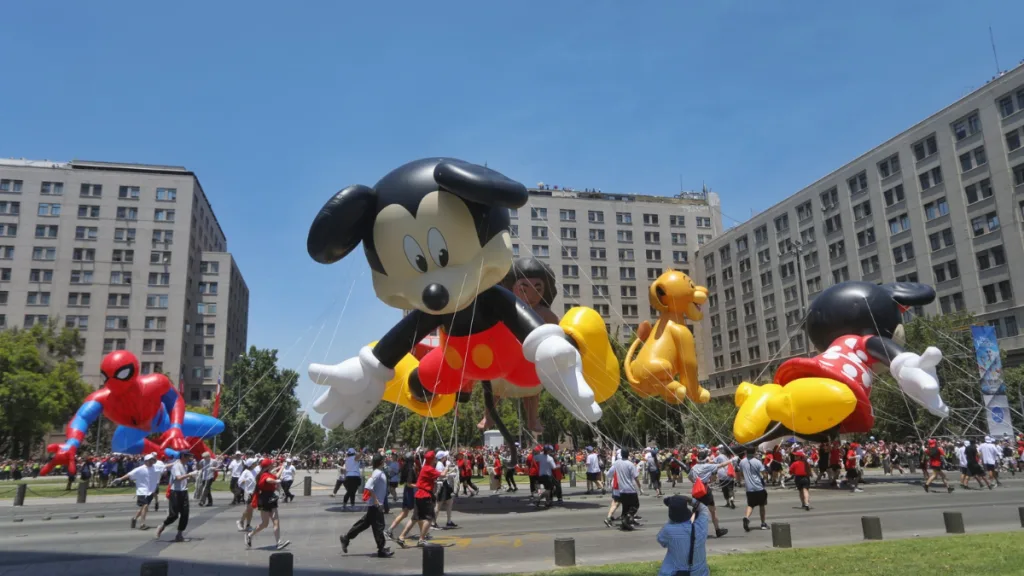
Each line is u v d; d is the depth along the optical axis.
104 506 22.19
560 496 20.23
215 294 87.12
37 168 79.62
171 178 83.38
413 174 14.63
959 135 54.53
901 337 24.23
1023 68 49.78
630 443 48.69
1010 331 49.69
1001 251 50.78
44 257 78.06
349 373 16.41
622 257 90.94
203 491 22.27
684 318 23.36
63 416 42.41
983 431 36.41
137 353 78.38
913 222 58.09
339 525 15.78
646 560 10.25
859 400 22.05
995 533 11.87
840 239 65.81
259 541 13.17
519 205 13.86
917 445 35.69
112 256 79.81
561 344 14.50
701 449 16.14
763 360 75.62
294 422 70.75
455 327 16.39
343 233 14.62
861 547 10.51
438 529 14.33
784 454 34.19
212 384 84.38
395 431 77.56
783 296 73.19
